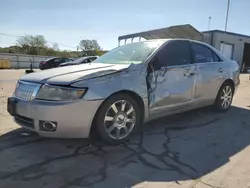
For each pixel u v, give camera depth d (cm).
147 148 344
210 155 327
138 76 357
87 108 306
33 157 311
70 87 303
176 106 416
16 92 343
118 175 271
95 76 321
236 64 570
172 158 315
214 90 495
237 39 2661
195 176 273
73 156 315
